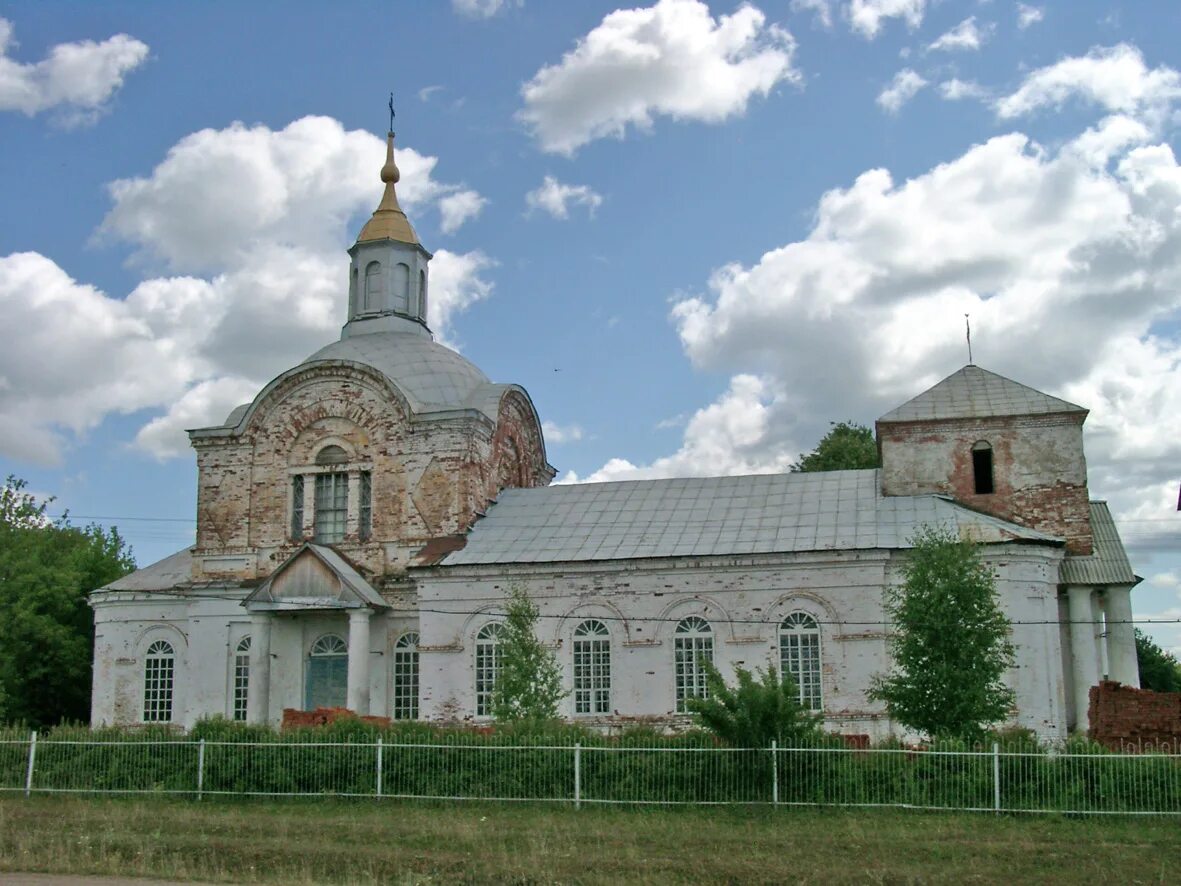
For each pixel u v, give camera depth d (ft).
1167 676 269.64
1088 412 151.53
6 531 209.97
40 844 79.66
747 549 141.59
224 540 165.89
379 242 188.85
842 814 91.81
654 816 92.07
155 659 164.04
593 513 157.69
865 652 134.62
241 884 68.74
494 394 170.91
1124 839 81.66
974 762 93.86
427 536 157.89
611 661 141.69
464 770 101.14
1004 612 133.39
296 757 104.06
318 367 165.78
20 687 188.75
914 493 152.87
